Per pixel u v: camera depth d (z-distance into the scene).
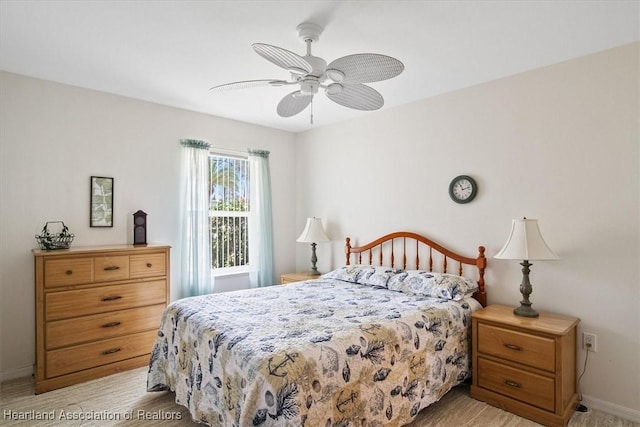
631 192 2.34
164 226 3.66
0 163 2.81
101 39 2.32
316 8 1.96
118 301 2.96
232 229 4.27
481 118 3.04
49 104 3.03
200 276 3.81
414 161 3.52
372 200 3.90
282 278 4.27
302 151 4.75
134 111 3.48
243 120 4.23
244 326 2.10
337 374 1.78
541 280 2.70
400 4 1.92
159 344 2.59
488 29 2.17
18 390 2.65
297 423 1.55
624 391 2.34
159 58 2.60
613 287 2.40
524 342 2.33
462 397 2.59
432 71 2.80
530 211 2.77
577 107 2.55
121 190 3.40
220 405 1.91
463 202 3.13
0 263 2.81
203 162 3.85
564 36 2.25
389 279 3.25
